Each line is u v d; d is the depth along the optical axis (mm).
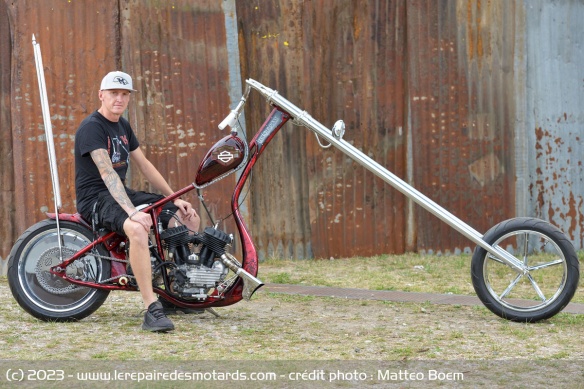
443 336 4492
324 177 8078
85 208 4750
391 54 8164
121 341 4285
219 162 4715
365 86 8133
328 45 8047
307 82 8000
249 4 7887
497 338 4445
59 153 7395
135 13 7539
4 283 6695
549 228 4875
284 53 7973
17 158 7312
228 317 5059
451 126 8234
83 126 4719
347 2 8055
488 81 8297
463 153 8273
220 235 4648
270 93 4926
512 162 8375
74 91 7414
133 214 4523
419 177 8188
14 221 7367
